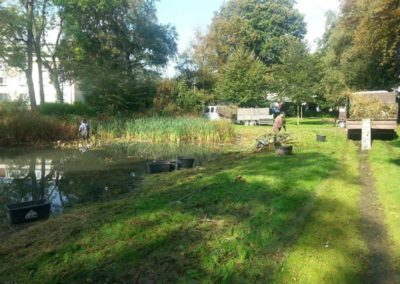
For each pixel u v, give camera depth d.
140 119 24.17
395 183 8.23
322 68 31.61
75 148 18.81
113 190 9.49
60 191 9.66
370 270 4.39
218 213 6.49
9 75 42.59
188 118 23.94
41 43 34.47
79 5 29.28
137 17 38.03
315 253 4.75
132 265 4.57
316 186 8.16
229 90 35.12
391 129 17.67
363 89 30.41
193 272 4.34
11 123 20.14
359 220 6.00
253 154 14.15
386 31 15.85
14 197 9.16
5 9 26.69
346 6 27.98
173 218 6.23
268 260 4.58
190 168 12.07
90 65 31.03
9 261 4.93
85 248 5.14
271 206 6.70
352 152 13.70
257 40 52.69
